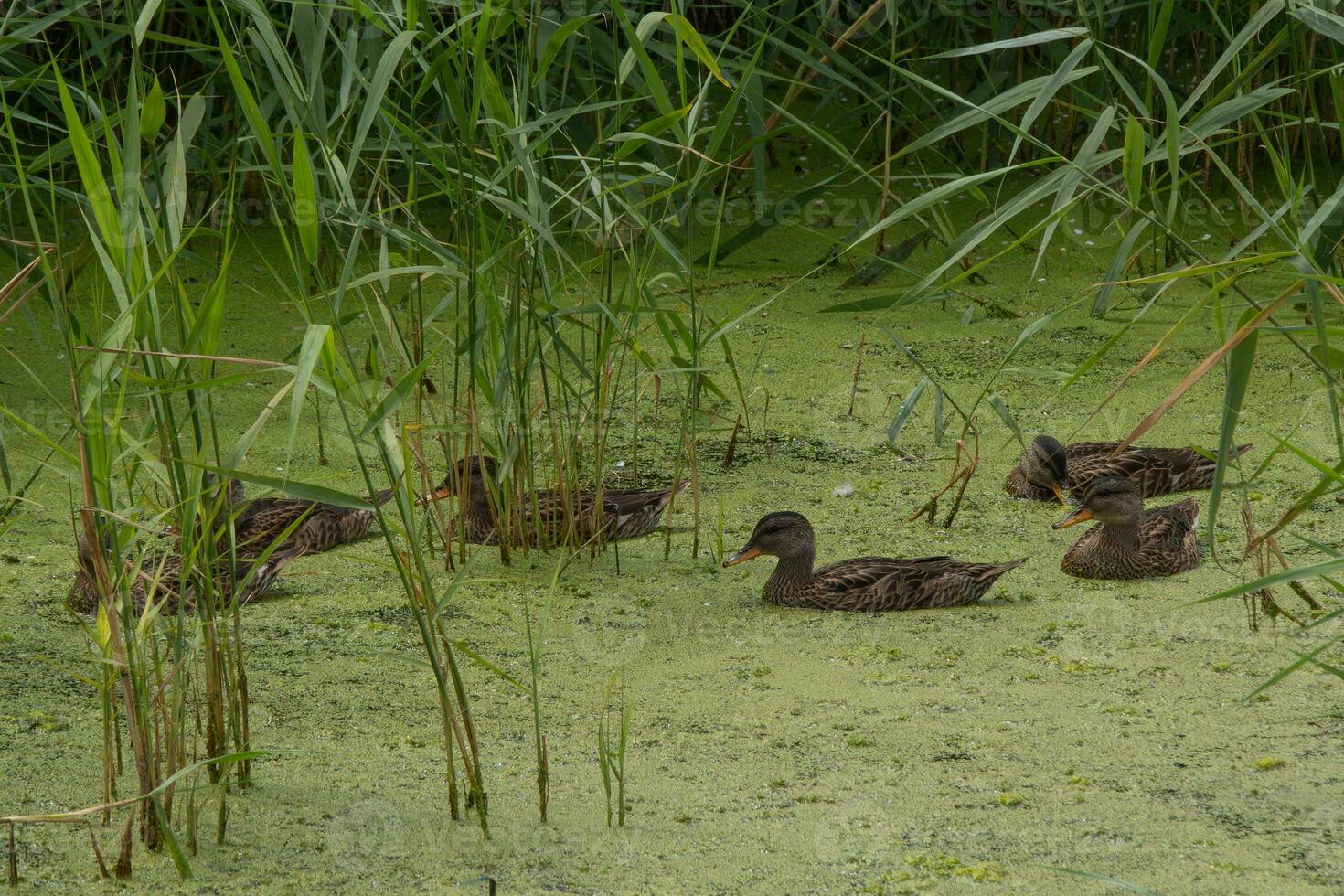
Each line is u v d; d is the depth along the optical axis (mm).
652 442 15516
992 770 8945
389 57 8023
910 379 16812
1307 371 16438
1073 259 20016
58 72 7445
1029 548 13055
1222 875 7559
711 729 9680
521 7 10547
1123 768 8914
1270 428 15164
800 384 16750
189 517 7703
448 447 13648
